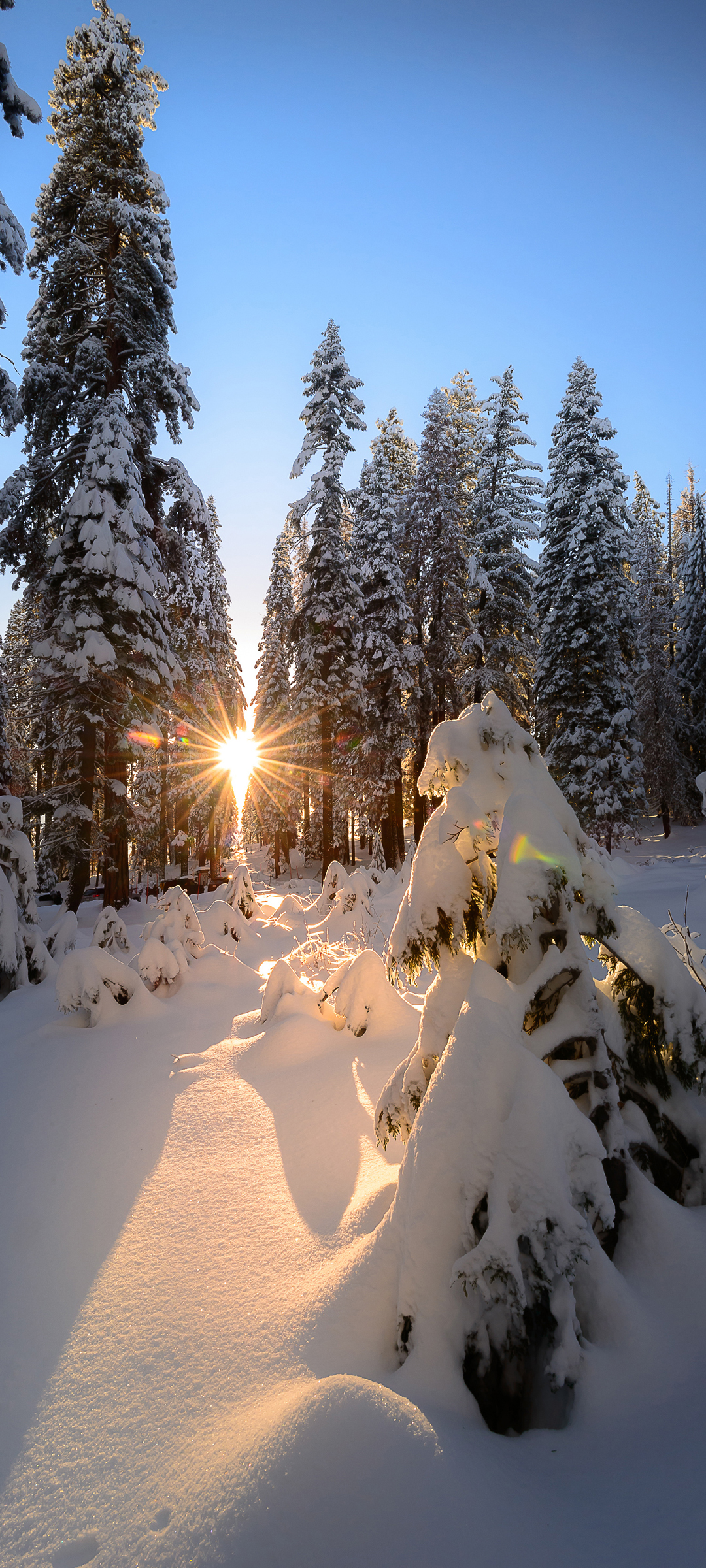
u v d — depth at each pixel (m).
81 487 15.52
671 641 42.16
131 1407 2.32
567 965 2.82
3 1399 2.46
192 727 29.05
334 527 23.89
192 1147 4.11
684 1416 1.92
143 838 18.77
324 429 23.69
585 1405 2.05
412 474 33.31
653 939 3.04
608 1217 2.33
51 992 8.17
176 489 18.42
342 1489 1.66
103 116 16.80
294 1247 3.01
